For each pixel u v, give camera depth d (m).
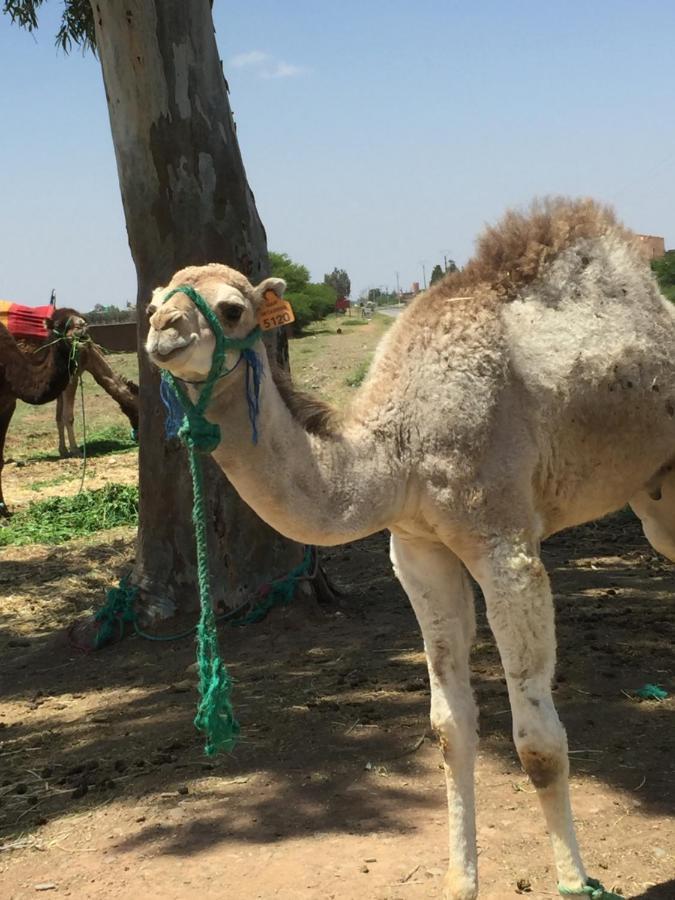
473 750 3.94
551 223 4.18
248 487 3.67
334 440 3.79
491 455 3.79
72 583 11.12
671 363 4.25
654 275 4.39
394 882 4.19
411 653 7.24
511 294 4.04
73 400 20.73
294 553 8.39
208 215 7.95
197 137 7.89
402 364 3.92
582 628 7.57
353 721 5.99
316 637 7.83
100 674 7.73
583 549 10.71
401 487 3.83
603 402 4.04
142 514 8.50
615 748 5.40
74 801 5.37
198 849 4.64
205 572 3.86
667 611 7.98
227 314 3.52
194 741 5.98
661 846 4.39
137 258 8.14
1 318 15.05
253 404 3.60
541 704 3.66
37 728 6.64
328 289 50.66
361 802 4.95
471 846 3.90
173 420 3.73
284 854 4.50
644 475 4.36
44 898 4.38
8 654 8.66
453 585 4.02
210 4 8.01
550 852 4.38
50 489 17.12
